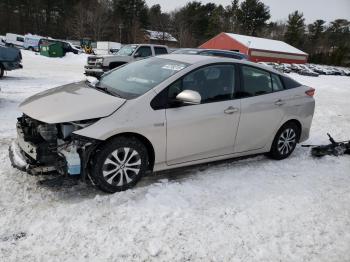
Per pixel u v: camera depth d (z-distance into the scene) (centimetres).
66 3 7581
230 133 489
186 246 329
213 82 473
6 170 456
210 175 489
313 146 646
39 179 435
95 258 304
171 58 505
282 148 573
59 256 303
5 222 343
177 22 8281
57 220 352
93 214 366
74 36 7162
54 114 383
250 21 8975
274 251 333
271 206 415
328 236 365
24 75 1578
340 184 499
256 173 512
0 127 659
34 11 7450
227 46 5228
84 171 384
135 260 306
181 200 408
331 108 1298
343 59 7956
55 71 1927
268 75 547
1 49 1345
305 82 2772
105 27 7238
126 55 1599
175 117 429
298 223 384
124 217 365
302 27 9181
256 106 512
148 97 417
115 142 393
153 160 432
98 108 390
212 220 374
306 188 475
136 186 434
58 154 384
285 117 556
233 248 333
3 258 296
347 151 634
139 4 8025
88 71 1573
